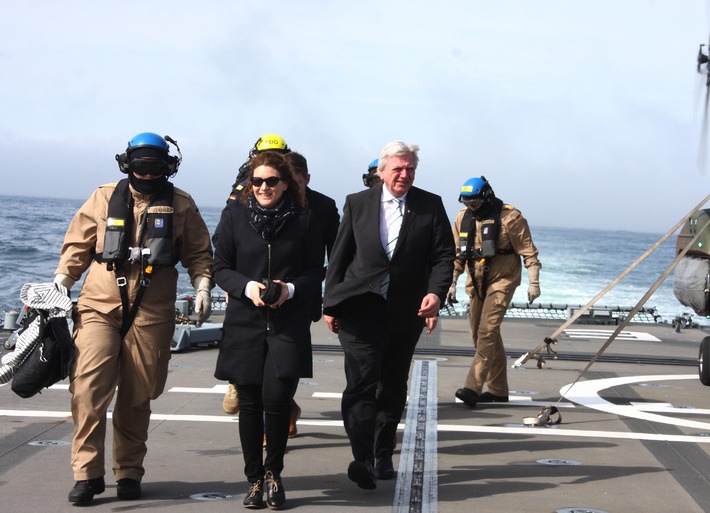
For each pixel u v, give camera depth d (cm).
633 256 8719
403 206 559
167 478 552
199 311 507
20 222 7512
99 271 504
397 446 655
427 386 934
